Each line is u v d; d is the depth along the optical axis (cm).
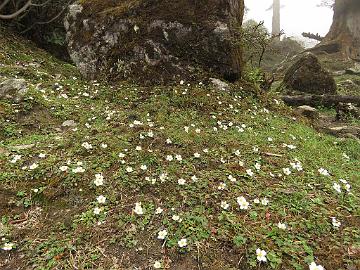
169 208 80
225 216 77
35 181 89
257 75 193
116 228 74
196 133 119
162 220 76
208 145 112
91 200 83
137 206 77
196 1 170
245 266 65
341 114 217
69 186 86
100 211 78
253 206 81
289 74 302
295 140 132
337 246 70
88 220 76
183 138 113
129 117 130
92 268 66
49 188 86
